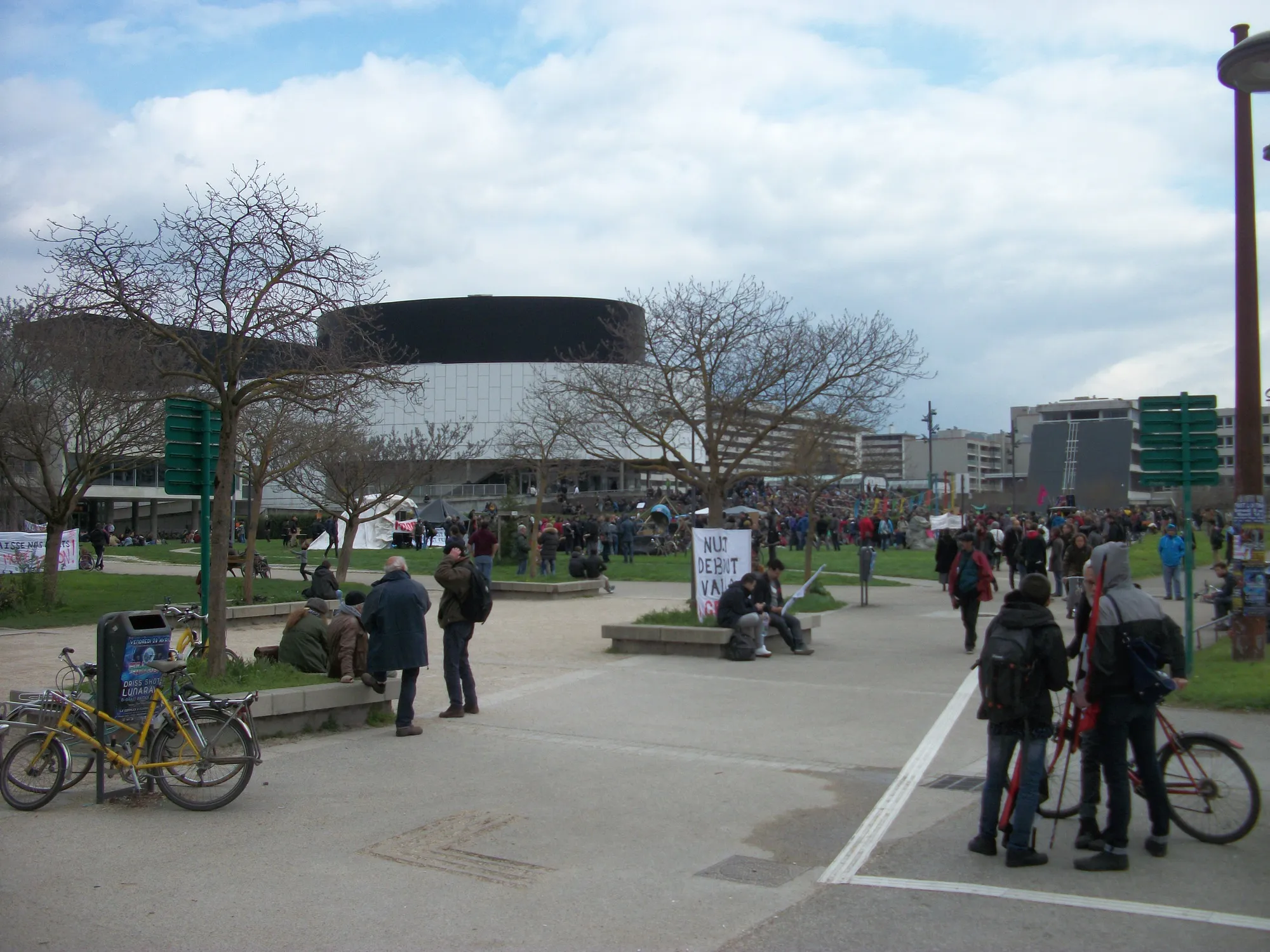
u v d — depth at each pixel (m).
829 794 7.73
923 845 6.46
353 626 10.34
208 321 10.88
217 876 5.95
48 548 21.86
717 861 6.22
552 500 64.94
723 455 20.70
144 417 22.03
